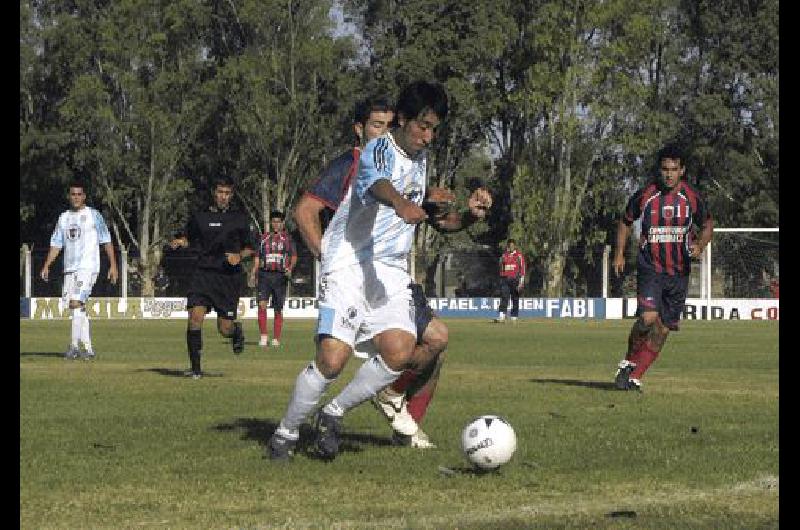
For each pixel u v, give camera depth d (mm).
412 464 15820
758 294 113125
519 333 67938
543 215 131750
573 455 16688
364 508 12805
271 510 12719
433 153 147250
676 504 13055
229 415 22094
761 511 12680
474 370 35781
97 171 145000
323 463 15922
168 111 143125
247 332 69875
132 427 20078
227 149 148750
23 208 144125
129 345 52625
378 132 18984
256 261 51812
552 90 126688
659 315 28250
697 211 28094
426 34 137500
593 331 71250
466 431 15234
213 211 32969
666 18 152375
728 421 21281
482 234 148000
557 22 126938
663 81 154375
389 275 16469
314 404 16000
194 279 32344
